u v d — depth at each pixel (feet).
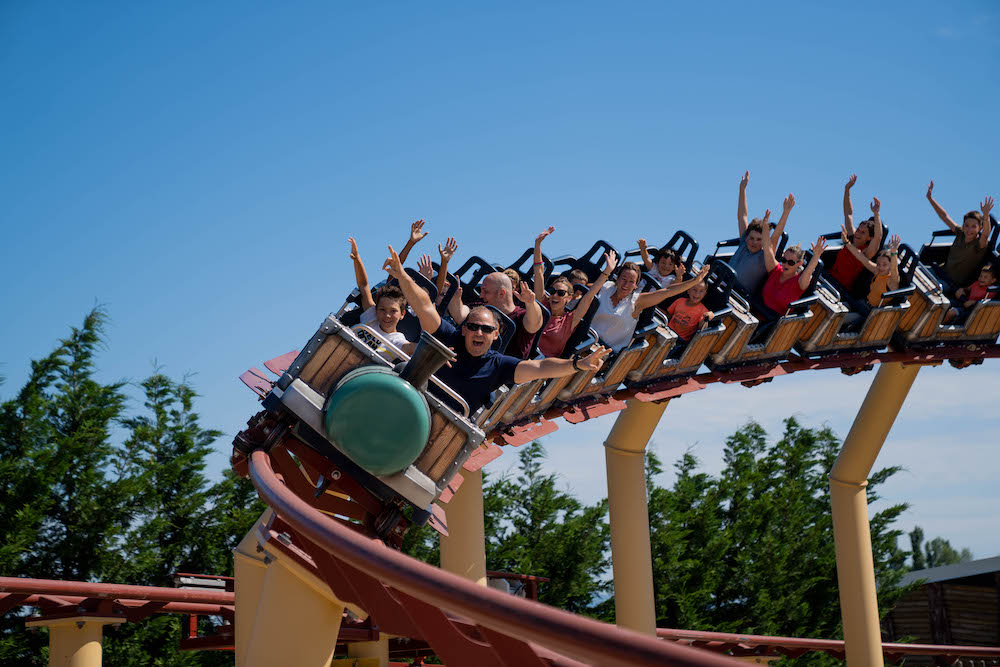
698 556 86.48
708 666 7.41
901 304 41.65
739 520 91.09
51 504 62.18
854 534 51.70
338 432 20.75
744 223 42.65
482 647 12.66
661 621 83.46
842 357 42.09
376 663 41.01
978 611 89.66
